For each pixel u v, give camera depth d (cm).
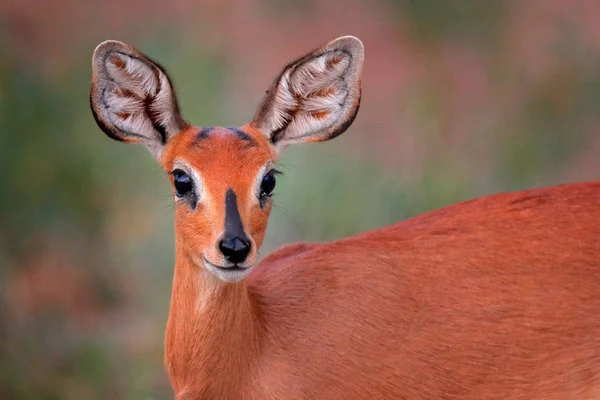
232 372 803
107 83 814
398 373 819
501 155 1666
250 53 2011
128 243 1467
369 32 2086
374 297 832
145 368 1249
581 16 1964
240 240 751
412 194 1498
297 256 876
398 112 1775
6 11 1870
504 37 1947
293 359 812
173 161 800
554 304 822
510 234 848
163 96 808
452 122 1752
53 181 1452
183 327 809
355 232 1449
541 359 820
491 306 825
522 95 1822
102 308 1399
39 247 1426
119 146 1517
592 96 1794
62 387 1216
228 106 1745
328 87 852
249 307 808
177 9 2042
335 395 813
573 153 1705
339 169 1518
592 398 815
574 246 837
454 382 823
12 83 1527
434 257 845
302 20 2119
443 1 1994
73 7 1934
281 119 845
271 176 803
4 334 1306
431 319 825
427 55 1966
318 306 832
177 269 812
